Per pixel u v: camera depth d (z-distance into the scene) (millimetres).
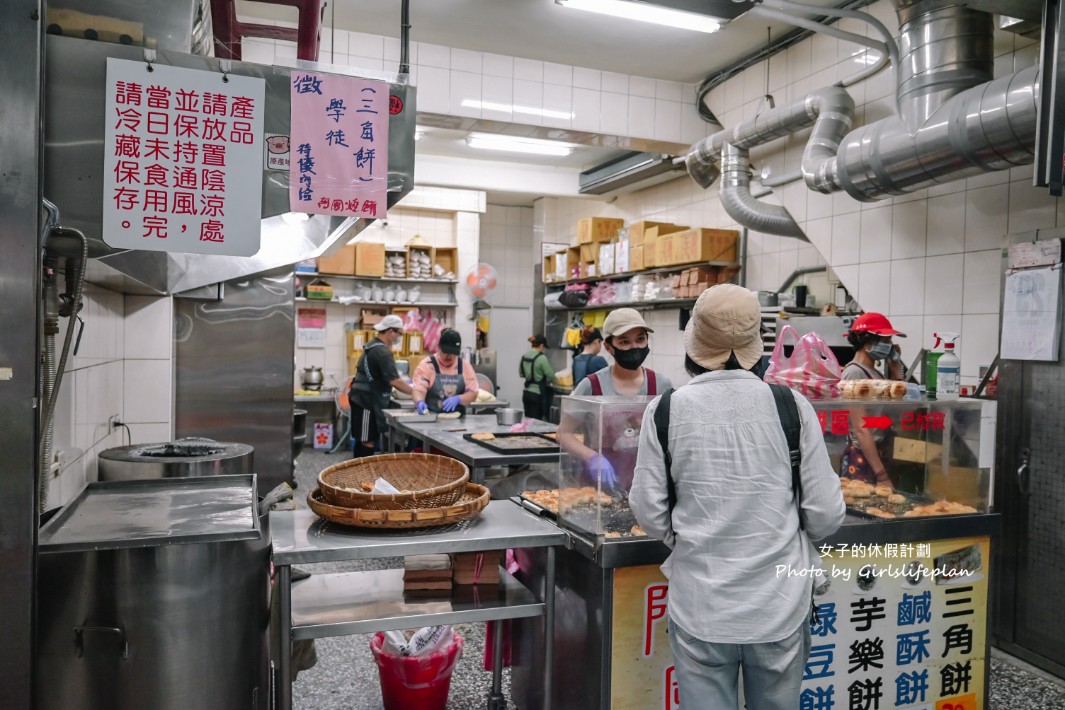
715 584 1535
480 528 2059
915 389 2520
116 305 2906
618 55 5379
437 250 8977
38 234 1322
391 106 1645
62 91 1413
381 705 2521
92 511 1716
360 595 2129
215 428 3619
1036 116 2674
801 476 1592
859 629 2133
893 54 3861
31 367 1329
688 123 5988
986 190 3633
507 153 7766
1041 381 2951
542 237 9852
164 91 1473
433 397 5000
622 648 1938
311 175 1587
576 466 2080
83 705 1446
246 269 2736
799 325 4281
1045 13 2500
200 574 1511
